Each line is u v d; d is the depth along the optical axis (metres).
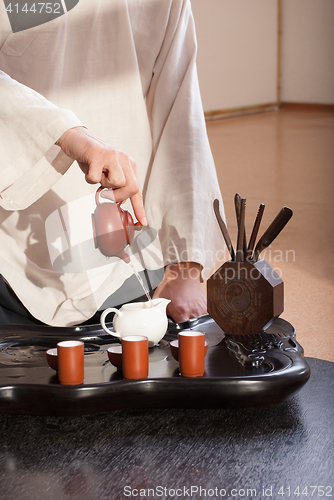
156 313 0.94
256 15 9.58
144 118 1.36
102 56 1.31
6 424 0.75
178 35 1.35
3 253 1.25
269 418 0.76
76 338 0.98
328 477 0.63
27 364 0.87
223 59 9.21
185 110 1.32
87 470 0.65
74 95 1.32
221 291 0.98
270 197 3.73
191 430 0.73
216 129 7.82
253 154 5.58
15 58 1.26
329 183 4.11
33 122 0.99
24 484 0.62
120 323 0.93
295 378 0.77
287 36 10.02
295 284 2.11
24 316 1.26
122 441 0.71
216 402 0.77
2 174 1.02
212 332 1.01
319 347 1.53
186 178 1.29
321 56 9.80
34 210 1.27
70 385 0.75
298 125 7.85
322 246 2.62
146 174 1.38
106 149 0.94
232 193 3.89
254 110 9.83
